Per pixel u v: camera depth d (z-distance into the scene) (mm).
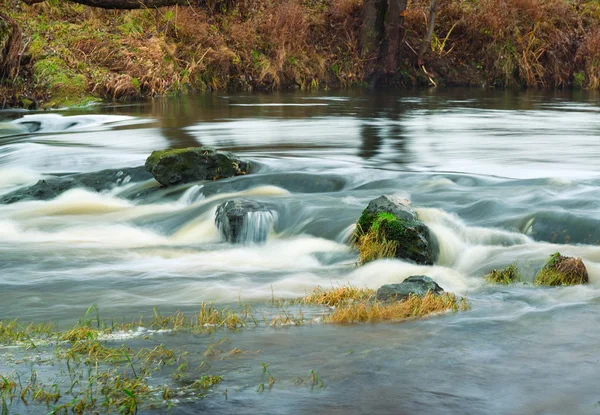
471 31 31703
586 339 5492
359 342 5480
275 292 7336
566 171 12508
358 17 31422
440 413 4254
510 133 17281
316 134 17125
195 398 4461
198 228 10281
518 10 32062
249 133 17266
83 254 9141
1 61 23047
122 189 12508
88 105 23000
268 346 5414
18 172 13539
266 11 30578
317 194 11125
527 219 9188
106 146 15625
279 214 10086
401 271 8062
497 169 12758
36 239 9977
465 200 10344
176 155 12109
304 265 8664
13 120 19891
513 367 4934
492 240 8945
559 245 8648
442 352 5238
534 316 6113
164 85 25938
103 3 24984
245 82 28609
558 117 20562
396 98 25922
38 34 25312
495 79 31484
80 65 24516
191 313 6457
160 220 10758
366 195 10922
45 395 4484
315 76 29969
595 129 17969
